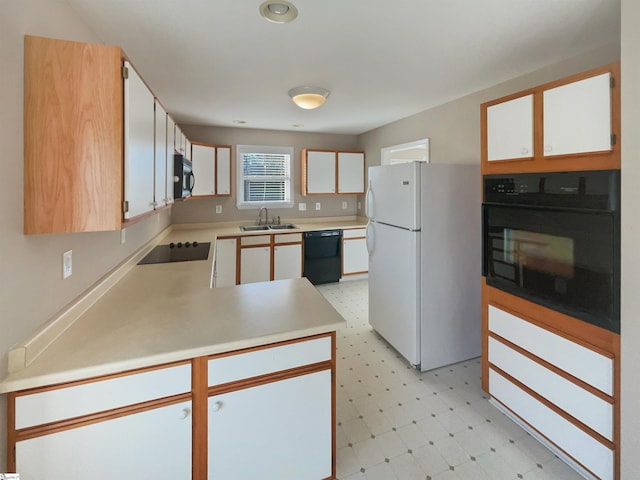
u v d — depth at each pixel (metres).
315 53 2.11
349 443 1.82
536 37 1.90
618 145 1.35
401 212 2.60
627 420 1.33
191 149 3.86
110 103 1.17
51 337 1.21
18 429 1.03
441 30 1.81
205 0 1.51
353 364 2.67
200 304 1.62
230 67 2.34
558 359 1.64
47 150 1.12
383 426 1.96
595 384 1.48
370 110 3.60
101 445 1.12
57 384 1.06
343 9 1.60
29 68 1.10
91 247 1.66
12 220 1.04
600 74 1.39
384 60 2.22
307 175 4.87
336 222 5.35
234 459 1.31
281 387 1.36
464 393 2.28
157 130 1.73
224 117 3.94
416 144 3.79
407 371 2.57
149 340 1.24
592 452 1.50
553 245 1.63
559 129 1.57
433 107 3.46
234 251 4.28
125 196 1.20
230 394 1.28
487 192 2.04
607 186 1.37
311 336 1.40
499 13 1.64
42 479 1.06
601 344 1.46
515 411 1.91
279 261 4.54
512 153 1.84
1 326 1.00
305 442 1.43
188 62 2.24
